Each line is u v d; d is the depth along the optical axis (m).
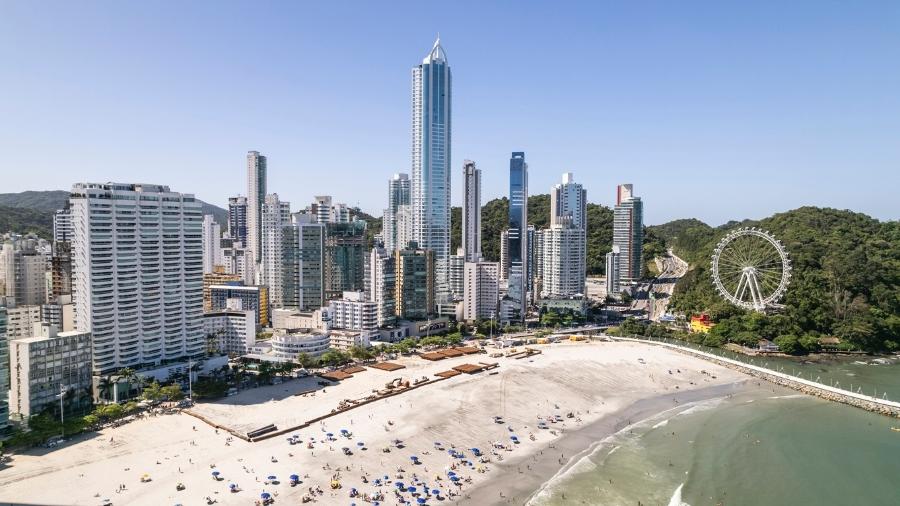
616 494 145.62
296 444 171.88
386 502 137.62
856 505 141.50
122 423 188.75
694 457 169.75
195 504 134.25
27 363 185.62
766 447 177.38
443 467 159.25
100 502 134.88
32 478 147.38
